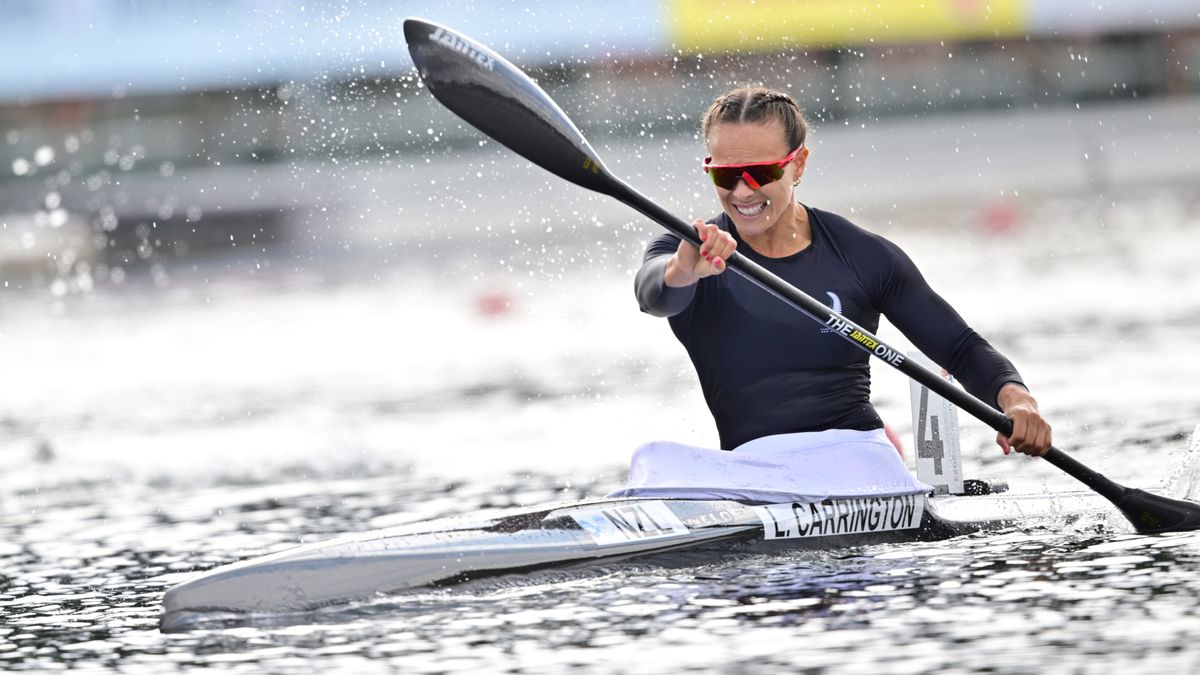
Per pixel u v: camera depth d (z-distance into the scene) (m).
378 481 22.77
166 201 69.94
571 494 20.44
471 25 65.19
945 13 71.75
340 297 54.50
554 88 66.81
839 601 12.66
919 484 15.36
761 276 13.93
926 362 16.86
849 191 69.06
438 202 67.00
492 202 66.56
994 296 42.41
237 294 56.81
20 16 68.50
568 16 66.56
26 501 22.47
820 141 69.38
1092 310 38.38
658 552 13.96
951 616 12.09
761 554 14.27
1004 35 72.25
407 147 67.75
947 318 15.21
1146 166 70.69
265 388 35.31
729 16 68.19
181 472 24.61
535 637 11.92
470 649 11.66
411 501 20.67
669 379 32.91
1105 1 72.88
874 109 71.50
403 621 12.53
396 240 67.75
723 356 15.03
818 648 11.32
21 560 17.52
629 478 14.99
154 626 13.24
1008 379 14.88
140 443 27.75
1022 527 15.64
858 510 14.82
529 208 66.31
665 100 67.31
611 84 67.00
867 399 15.46
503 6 65.81
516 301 51.06
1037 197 69.00
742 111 14.41
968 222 61.97
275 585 12.95
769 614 12.33
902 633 11.64
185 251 69.56
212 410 32.06
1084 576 13.28
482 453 24.83
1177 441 21.11
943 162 69.19
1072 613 12.02
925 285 15.32
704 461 14.70
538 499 20.14
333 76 66.81
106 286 61.66
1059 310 38.75
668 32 67.31
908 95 71.75
